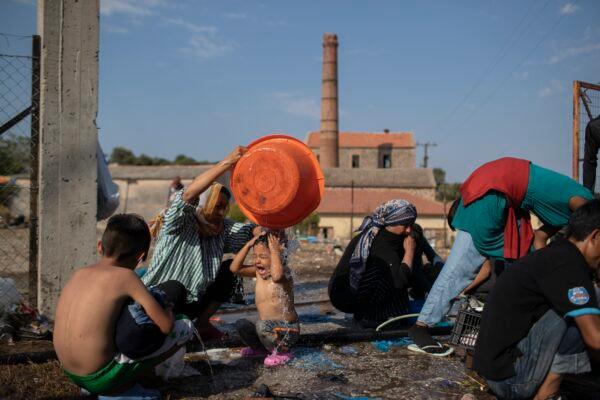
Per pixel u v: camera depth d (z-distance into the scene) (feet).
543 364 9.68
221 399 11.63
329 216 125.90
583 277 9.30
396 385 12.64
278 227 13.84
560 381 9.85
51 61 16.93
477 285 15.46
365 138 223.92
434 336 17.07
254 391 12.10
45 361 13.56
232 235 15.43
